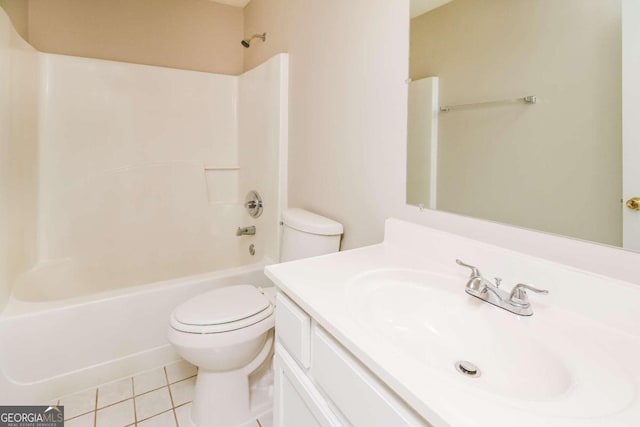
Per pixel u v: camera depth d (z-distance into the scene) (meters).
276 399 0.96
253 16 2.43
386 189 1.25
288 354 0.89
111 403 1.44
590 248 0.72
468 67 0.94
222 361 1.27
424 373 0.51
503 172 0.87
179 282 1.71
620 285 0.66
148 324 1.63
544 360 0.61
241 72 2.68
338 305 0.72
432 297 0.86
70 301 1.50
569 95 0.73
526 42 0.80
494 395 0.47
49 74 2.00
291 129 1.87
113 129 2.21
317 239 1.42
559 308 0.74
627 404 0.46
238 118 2.62
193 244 2.43
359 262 1.01
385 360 0.54
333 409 0.70
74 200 2.08
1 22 1.45
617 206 0.68
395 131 1.19
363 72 1.32
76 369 1.48
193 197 2.43
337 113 1.48
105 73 2.17
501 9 0.85
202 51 2.54
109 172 2.18
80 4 2.12
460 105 0.96
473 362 0.72
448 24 0.98
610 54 0.67
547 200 0.79
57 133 2.03
